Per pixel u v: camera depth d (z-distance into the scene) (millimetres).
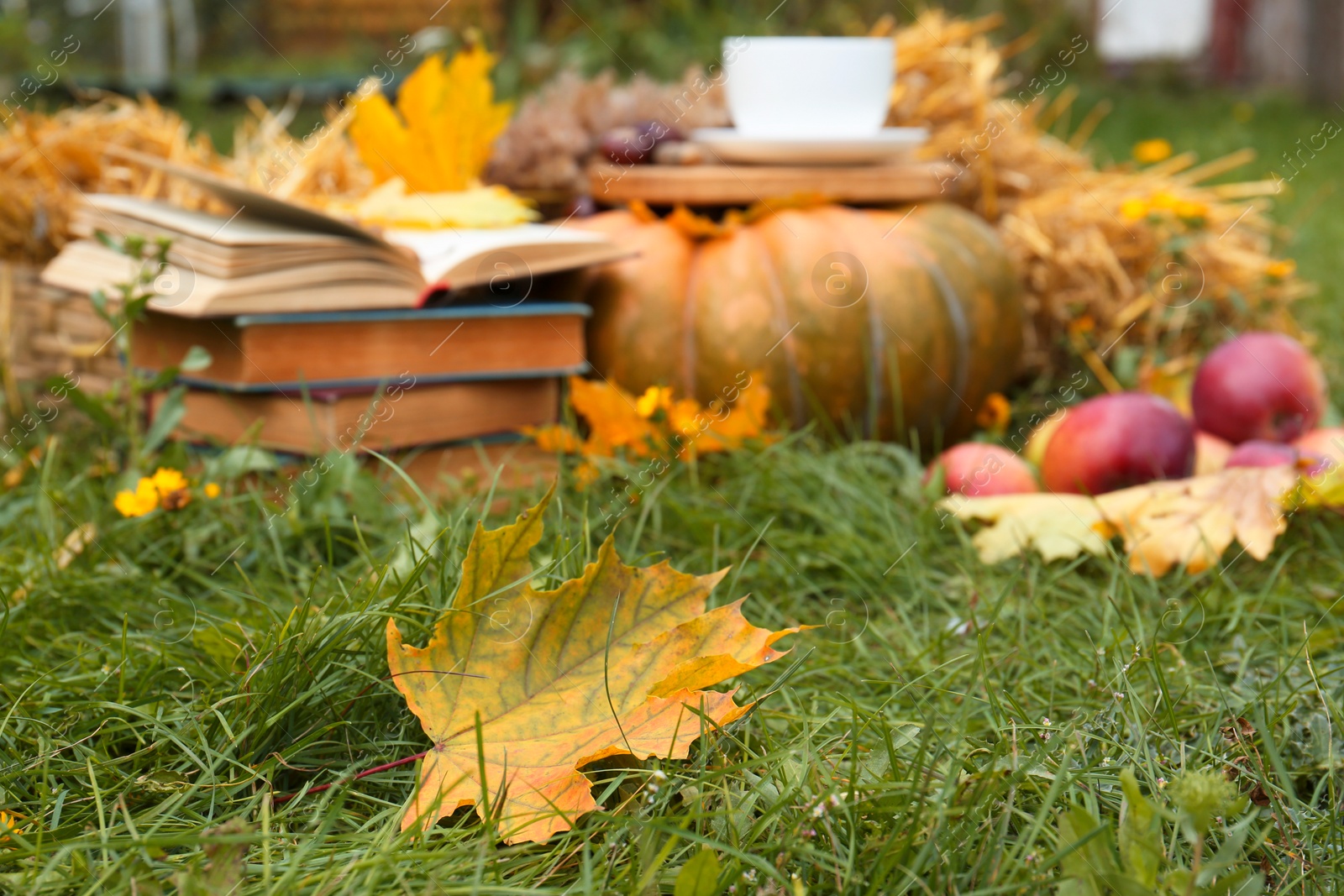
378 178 1739
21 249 1751
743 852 1156
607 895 1142
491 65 1719
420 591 1398
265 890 1111
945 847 1183
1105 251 1828
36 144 1759
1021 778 1270
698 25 3752
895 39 1922
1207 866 1075
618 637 1344
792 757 1334
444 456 1604
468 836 1254
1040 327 1839
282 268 1547
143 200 1634
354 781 1332
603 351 1686
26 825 1271
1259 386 1639
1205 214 1791
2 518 1536
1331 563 1538
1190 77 5270
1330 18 4531
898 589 1519
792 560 1530
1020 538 1536
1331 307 2041
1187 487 1537
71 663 1396
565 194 1796
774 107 1712
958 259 1708
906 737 1342
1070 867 1107
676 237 1700
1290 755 1347
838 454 1626
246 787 1329
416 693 1327
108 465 1585
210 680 1373
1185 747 1346
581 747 1316
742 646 1339
